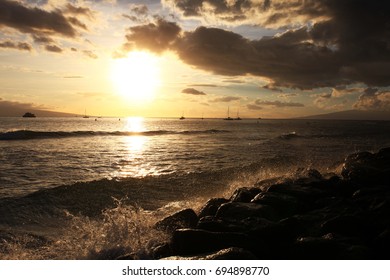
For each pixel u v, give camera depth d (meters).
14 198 12.09
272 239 6.57
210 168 20.80
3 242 8.38
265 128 107.25
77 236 8.75
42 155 25.67
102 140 42.28
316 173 12.91
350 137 58.25
